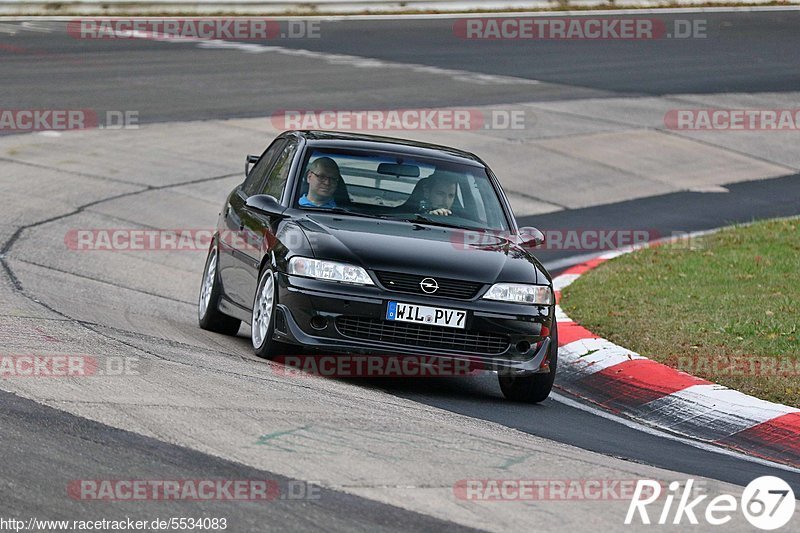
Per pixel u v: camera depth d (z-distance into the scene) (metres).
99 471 18.53
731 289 40.59
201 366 26.69
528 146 71.31
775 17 130.00
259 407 23.09
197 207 54.25
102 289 38.28
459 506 18.22
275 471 19.16
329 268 27.45
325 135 33.03
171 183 57.28
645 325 35.56
